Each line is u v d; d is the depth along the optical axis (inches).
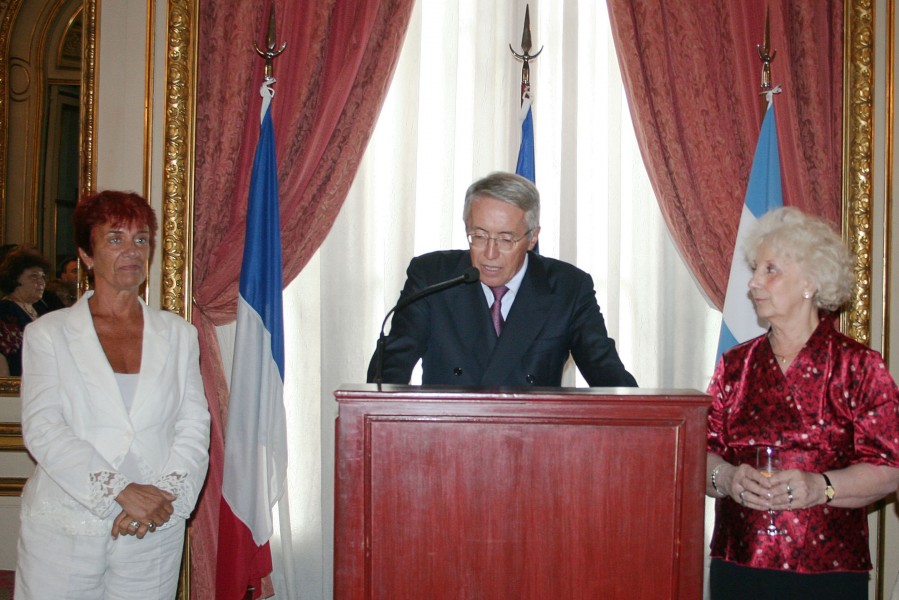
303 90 149.7
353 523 58.6
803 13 153.6
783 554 76.7
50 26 152.3
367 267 155.6
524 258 92.7
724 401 84.5
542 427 58.9
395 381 86.9
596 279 157.6
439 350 92.2
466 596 58.6
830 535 76.5
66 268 152.6
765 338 84.1
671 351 157.8
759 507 73.6
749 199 144.4
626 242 159.3
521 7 155.7
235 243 148.9
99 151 150.8
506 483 58.6
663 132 151.9
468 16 157.6
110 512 87.0
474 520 58.7
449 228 154.1
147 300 149.0
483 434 58.8
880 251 153.3
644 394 59.3
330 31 150.9
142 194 150.0
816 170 152.6
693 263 151.6
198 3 150.9
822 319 82.6
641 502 58.6
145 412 93.5
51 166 152.4
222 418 147.8
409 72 154.9
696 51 152.4
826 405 79.0
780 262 80.3
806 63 153.1
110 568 90.4
